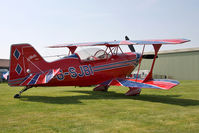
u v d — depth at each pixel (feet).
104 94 29.55
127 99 24.23
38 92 31.30
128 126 12.41
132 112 16.46
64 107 18.30
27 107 18.15
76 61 26.17
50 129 11.70
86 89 37.83
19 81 22.65
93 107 18.48
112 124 12.82
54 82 24.68
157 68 101.91
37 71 23.47
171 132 11.34
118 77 30.60
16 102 20.80
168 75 98.07
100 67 28.27
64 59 25.41
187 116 15.10
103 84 28.58
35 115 15.10
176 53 95.61
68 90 35.40
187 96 28.02
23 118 14.16
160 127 12.25
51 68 24.31
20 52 22.76
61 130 11.53
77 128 11.92
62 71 24.88
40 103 20.33
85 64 26.89
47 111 16.49
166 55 99.04
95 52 28.04
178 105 20.08
